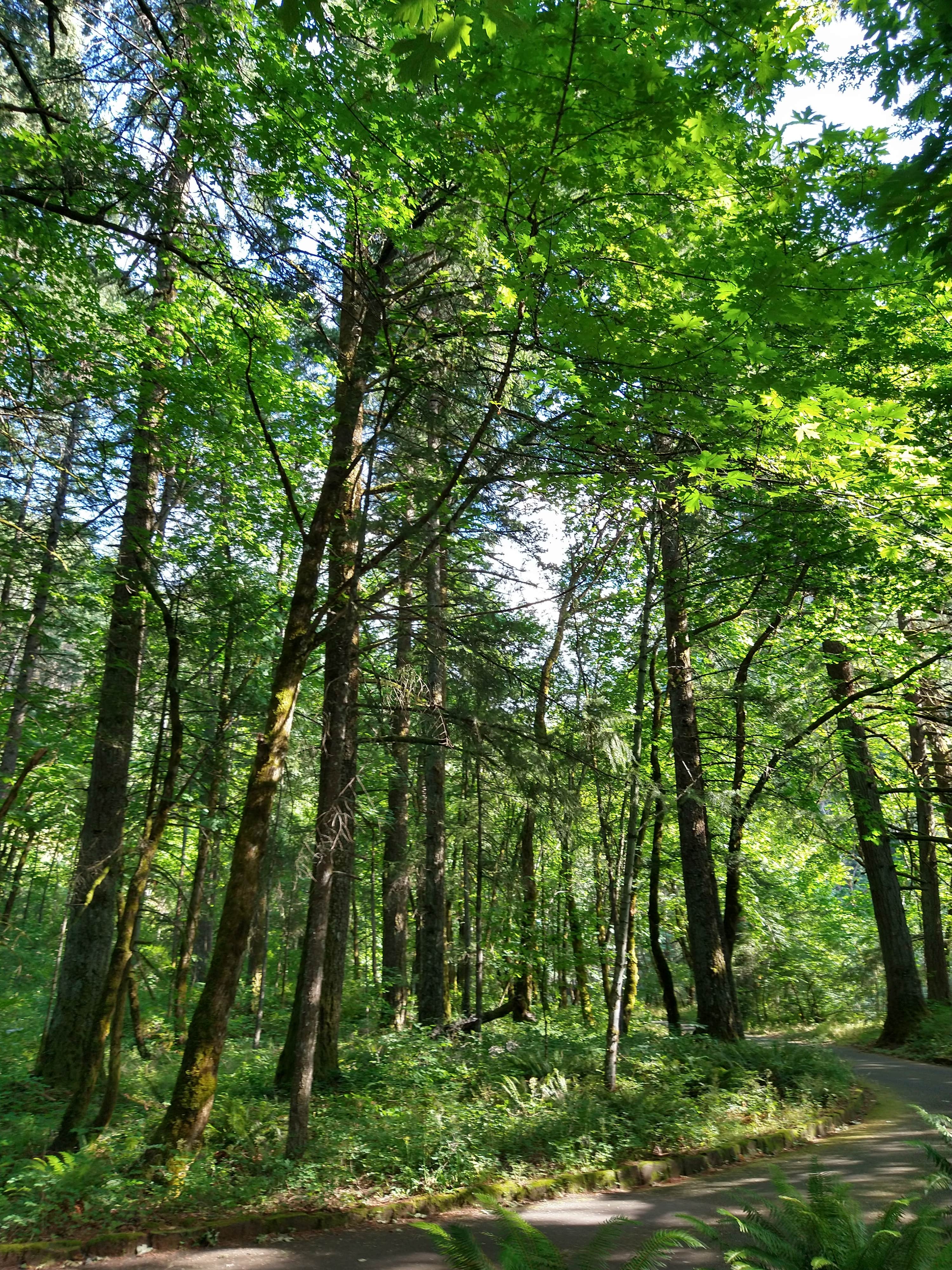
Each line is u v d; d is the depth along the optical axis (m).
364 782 16.33
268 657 11.47
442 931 13.91
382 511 10.20
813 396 6.01
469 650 10.97
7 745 12.46
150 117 7.85
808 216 5.58
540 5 4.26
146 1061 10.09
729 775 16.08
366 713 11.00
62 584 10.73
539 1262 3.34
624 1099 8.80
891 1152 7.71
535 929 12.42
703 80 4.46
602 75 4.33
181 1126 6.77
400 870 14.77
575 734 10.91
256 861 7.57
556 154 4.79
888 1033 16.23
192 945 12.75
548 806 10.60
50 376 9.58
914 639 14.32
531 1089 9.05
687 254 6.44
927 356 9.91
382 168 6.94
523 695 11.30
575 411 6.43
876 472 6.91
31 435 9.16
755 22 3.96
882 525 7.04
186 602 9.96
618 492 8.29
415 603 11.12
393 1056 10.30
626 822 13.17
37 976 13.16
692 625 14.93
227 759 11.80
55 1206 5.72
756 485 7.14
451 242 6.79
